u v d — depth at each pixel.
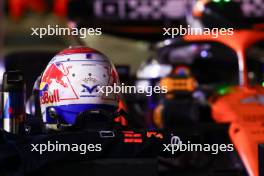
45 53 17.64
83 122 8.02
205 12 19.23
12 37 38.38
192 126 11.02
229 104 13.41
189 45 18.03
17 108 7.90
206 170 11.70
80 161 6.98
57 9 25.33
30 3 28.36
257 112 12.68
